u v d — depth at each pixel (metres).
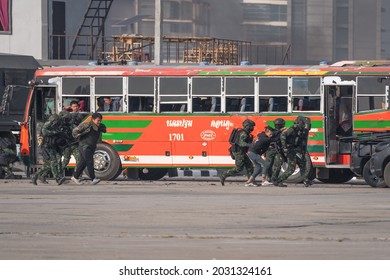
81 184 70.56
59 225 43.12
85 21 136.00
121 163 77.50
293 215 47.38
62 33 130.75
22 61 93.38
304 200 56.16
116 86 77.75
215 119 76.62
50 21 126.94
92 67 78.38
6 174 81.06
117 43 132.00
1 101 91.81
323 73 75.50
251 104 76.50
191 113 76.88
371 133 74.31
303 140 69.25
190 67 77.50
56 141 70.00
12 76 92.50
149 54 128.00
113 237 39.22
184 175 92.75
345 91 75.75
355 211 49.47
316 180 84.50
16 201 55.03
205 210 49.66
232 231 41.12
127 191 63.44
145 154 77.38
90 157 69.88
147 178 83.62
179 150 77.06
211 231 41.09
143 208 50.72
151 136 77.31
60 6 130.12
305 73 75.81
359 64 77.88
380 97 75.25
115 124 77.50
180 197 58.03
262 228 42.16
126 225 43.16
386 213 48.53
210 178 87.19
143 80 77.50
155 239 38.69
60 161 70.50
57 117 70.00
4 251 35.47
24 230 41.34
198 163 76.94
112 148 77.50
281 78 76.12
